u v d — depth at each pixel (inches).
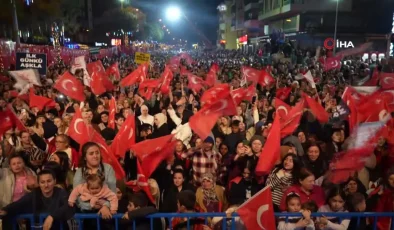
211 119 243.9
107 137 300.5
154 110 422.9
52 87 496.1
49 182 163.0
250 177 221.6
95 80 458.6
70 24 1866.4
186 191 183.9
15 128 257.4
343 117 325.1
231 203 214.1
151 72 695.7
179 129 292.2
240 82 603.2
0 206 178.4
